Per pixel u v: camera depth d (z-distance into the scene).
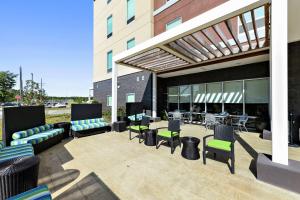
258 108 7.31
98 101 15.77
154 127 8.16
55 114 15.44
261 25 6.39
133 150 4.75
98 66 15.99
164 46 5.52
